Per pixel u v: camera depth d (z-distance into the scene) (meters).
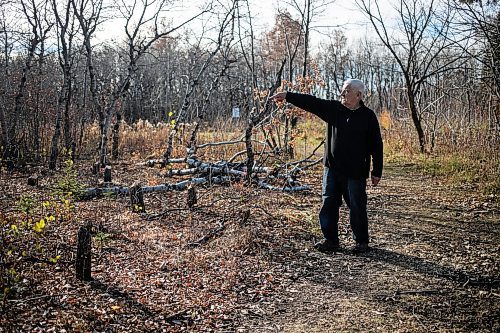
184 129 16.95
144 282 5.14
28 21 13.99
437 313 4.50
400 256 6.14
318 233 7.12
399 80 28.52
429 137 17.02
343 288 5.14
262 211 8.34
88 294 4.73
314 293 5.02
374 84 42.66
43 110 15.94
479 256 6.11
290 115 12.20
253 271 5.60
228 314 4.50
